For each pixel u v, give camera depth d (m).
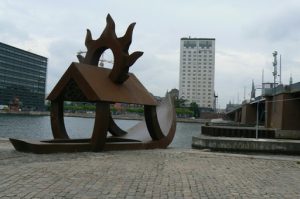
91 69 19.12
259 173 12.83
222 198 8.92
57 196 8.41
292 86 56.34
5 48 134.88
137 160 14.95
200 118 171.00
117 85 19.66
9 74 138.62
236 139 41.72
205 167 13.73
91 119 130.12
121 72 19.30
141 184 10.09
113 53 19.59
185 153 18.34
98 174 11.20
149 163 14.19
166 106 26.22
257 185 10.62
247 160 16.22
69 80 18.86
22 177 10.23
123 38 19.36
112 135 24.41
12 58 139.00
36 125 78.81
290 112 57.44
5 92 137.75
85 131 64.06
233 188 10.07
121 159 15.07
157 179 10.90
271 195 9.41
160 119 25.27
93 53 20.53
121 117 134.38
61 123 20.17
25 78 146.50
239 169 13.56
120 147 19.69
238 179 11.48
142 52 19.16
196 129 97.88
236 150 40.97
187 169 13.05
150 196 8.84
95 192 8.95
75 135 53.94
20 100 144.75
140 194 8.98
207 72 195.50
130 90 20.31
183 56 197.50
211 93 195.12
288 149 39.38
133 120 131.38
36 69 152.00
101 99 17.95
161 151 19.56
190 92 196.75
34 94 152.50
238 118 118.81
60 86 19.16
